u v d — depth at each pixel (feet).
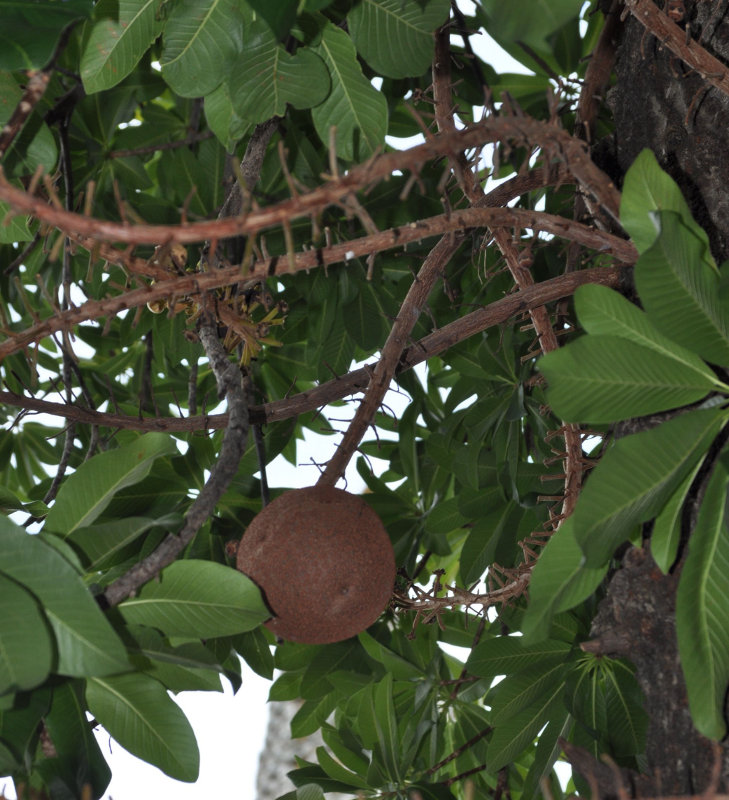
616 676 5.86
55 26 4.02
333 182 3.27
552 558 3.73
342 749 7.33
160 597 3.92
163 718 4.29
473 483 7.78
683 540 4.25
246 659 7.04
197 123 8.25
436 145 3.49
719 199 4.92
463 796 7.75
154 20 5.28
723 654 3.59
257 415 5.39
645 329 3.74
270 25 4.00
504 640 6.10
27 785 4.26
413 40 5.25
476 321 5.08
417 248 7.86
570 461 5.14
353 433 4.58
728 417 3.55
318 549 4.10
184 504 6.55
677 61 5.25
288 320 8.61
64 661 3.46
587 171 3.96
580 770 4.16
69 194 5.87
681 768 3.98
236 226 3.16
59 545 3.70
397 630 7.91
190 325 5.12
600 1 6.15
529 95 7.80
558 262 7.83
